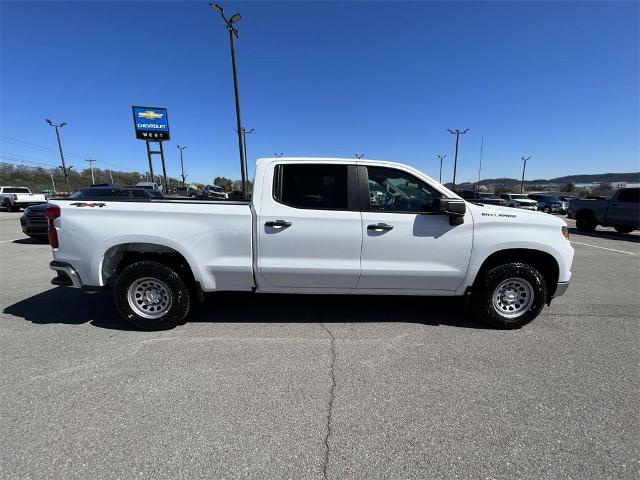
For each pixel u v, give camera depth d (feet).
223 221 13.14
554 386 10.21
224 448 7.78
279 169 13.34
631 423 8.69
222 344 12.60
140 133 121.49
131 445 7.82
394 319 15.03
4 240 37.76
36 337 13.07
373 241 13.21
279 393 9.76
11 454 7.52
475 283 14.11
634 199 48.06
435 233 13.33
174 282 13.39
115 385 10.03
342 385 10.16
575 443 8.02
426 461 7.48
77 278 13.29
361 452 7.71
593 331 14.07
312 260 13.26
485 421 8.73
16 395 9.53
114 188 43.83
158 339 12.96
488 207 14.33
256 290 13.79
